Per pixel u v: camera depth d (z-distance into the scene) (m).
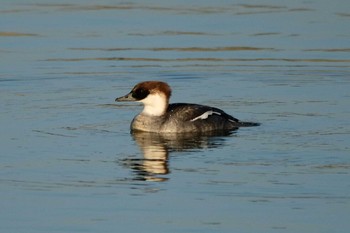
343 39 26.02
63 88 22.11
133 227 13.18
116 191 14.70
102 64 23.89
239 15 28.78
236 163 16.14
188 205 14.08
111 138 17.94
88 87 22.27
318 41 25.83
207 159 16.41
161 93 18.59
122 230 13.06
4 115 19.59
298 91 21.94
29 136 17.92
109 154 16.77
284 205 14.03
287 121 19.12
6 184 15.01
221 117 18.77
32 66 23.66
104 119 19.56
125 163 16.17
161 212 13.77
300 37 26.23
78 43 25.69
